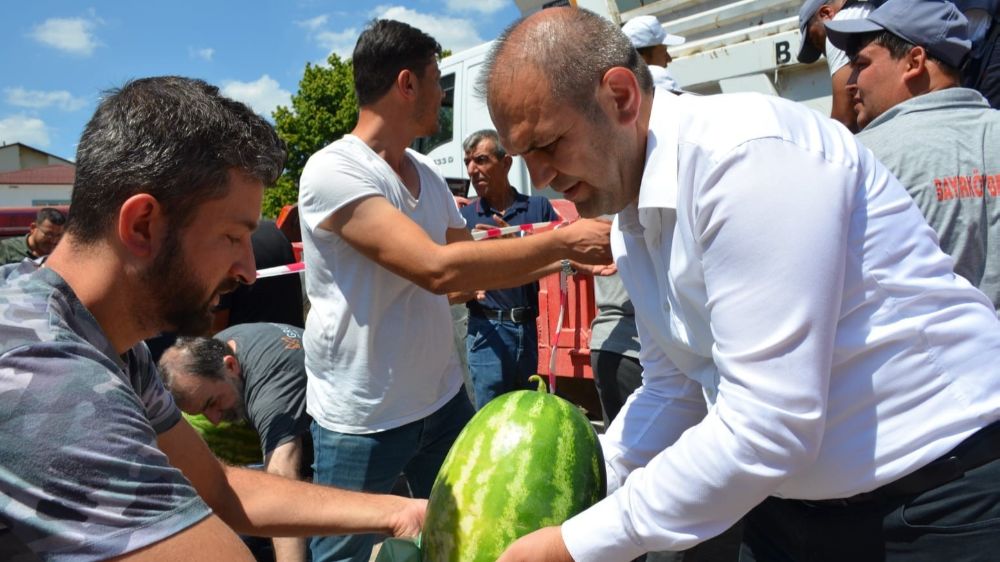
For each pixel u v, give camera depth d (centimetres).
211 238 153
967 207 230
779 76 494
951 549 162
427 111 301
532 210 594
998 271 229
